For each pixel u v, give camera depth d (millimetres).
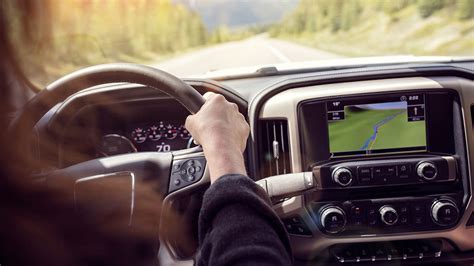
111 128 2150
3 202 860
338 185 1663
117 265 1444
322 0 26031
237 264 544
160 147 2188
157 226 1506
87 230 1411
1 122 781
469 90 1653
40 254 1017
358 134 1688
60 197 1227
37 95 1102
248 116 1796
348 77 1725
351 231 1689
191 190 1499
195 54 12414
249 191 634
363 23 27234
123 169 1479
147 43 10719
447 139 1685
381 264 1737
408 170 1657
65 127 1825
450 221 1657
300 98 1683
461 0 22156
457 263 1740
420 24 24500
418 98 1671
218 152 708
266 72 2160
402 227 1678
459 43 18453
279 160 1746
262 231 590
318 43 19562
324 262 1753
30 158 995
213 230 607
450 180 1668
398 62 2209
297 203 1671
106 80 1184
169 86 1166
